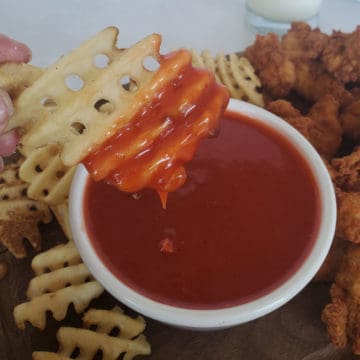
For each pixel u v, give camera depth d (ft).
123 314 0.49
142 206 0.48
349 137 0.64
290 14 0.89
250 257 0.46
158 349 0.49
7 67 0.37
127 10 0.95
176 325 0.44
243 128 0.55
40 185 0.55
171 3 0.97
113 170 0.37
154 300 0.43
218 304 0.43
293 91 0.71
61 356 0.46
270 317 0.51
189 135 0.38
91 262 0.45
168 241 0.46
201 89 0.37
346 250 0.52
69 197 0.50
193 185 0.49
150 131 0.37
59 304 0.48
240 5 0.98
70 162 0.36
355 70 0.66
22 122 0.38
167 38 0.91
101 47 0.36
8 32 0.90
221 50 0.89
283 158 0.52
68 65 0.36
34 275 0.54
